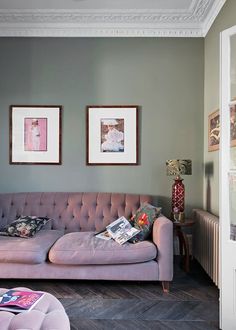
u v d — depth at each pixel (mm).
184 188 3486
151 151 3676
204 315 2246
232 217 2090
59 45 3691
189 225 3127
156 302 2455
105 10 3406
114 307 2373
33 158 3662
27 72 3688
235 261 2023
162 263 2631
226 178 2111
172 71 3688
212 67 3367
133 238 2736
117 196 3367
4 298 1588
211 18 3365
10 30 3656
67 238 2818
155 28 3654
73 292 2652
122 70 3688
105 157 3654
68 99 3686
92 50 3689
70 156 3682
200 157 3668
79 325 2109
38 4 3291
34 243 2686
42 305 1543
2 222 3273
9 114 3662
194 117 3686
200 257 3188
